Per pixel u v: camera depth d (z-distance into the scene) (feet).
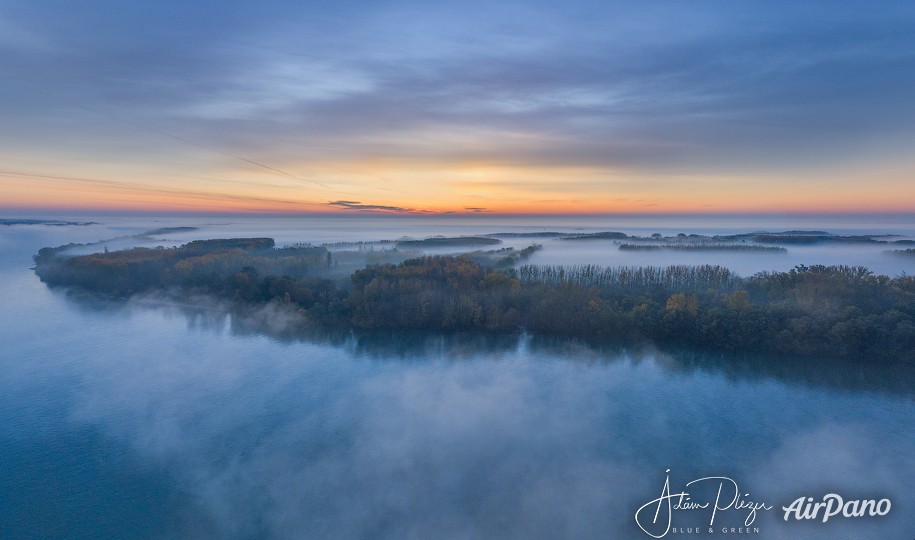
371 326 309.42
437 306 316.19
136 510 150.51
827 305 274.16
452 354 272.51
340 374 246.27
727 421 200.23
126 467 169.89
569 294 316.40
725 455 177.47
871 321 250.37
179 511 150.30
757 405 212.64
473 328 306.14
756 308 279.90
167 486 161.07
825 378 236.22
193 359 263.49
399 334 303.48
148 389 228.02
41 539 139.95
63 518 147.43
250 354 272.10
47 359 260.42
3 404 211.41
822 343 256.52
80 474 166.30
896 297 278.46
